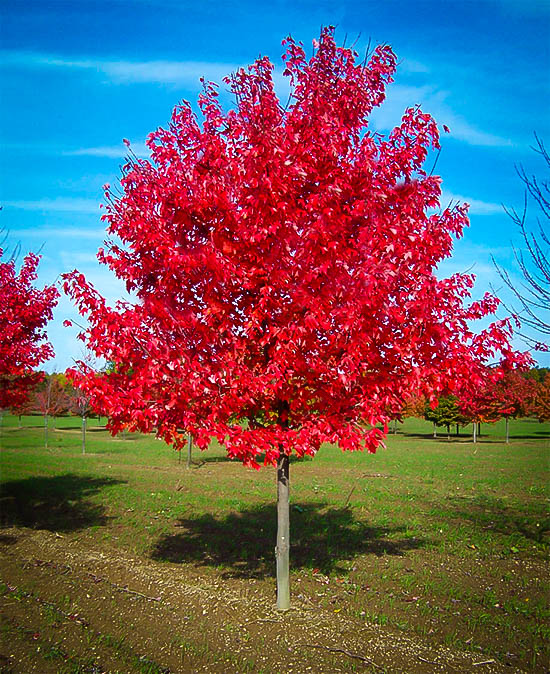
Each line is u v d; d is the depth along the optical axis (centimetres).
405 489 1269
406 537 790
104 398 437
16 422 5462
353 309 422
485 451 2486
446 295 452
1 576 592
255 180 457
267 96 503
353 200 489
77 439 3278
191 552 716
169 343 450
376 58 530
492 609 507
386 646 420
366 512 983
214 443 2858
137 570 620
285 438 459
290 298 468
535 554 695
